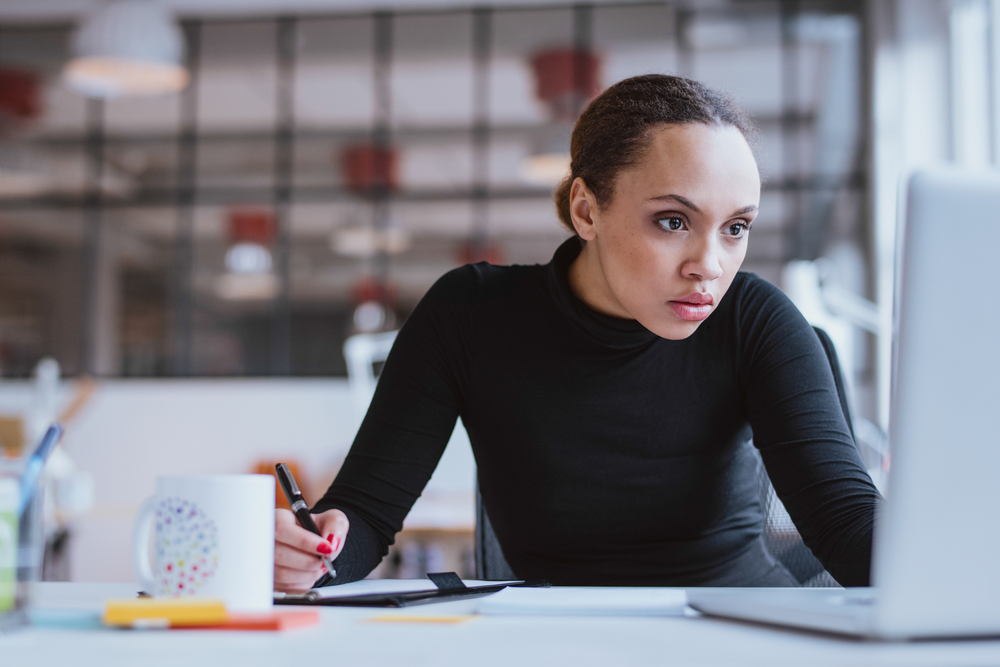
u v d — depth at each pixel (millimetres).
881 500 907
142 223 8273
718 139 888
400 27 5887
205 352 9062
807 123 5633
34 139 6902
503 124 6543
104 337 8125
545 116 6340
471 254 7539
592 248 1021
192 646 508
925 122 4727
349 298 8461
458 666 453
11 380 5840
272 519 660
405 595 723
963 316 475
